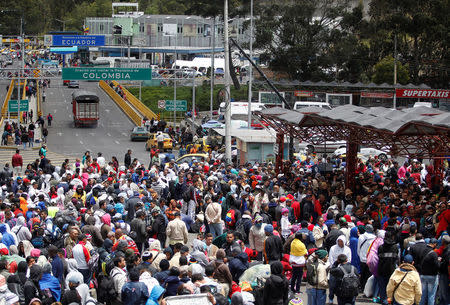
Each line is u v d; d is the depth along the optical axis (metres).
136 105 89.62
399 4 89.44
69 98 101.19
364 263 17.56
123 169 30.83
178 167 33.12
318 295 15.69
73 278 13.59
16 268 15.38
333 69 94.50
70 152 56.59
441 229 18.75
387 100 78.12
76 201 22.09
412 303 14.90
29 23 197.75
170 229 19.19
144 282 13.68
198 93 105.12
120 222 19.28
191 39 158.88
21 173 45.31
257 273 15.62
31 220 20.00
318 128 30.81
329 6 90.31
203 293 12.72
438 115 20.72
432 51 90.62
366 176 28.67
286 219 20.34
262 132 38.88
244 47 92.69
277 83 77.94
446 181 31.27
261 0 91.38
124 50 156.75
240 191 25.14
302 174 30.20
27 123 72.00
